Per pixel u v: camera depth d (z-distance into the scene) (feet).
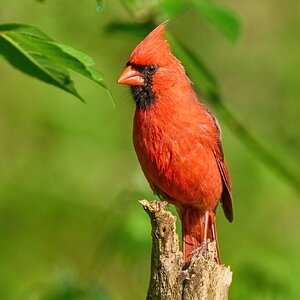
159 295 19.98
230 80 46.16
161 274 20.04
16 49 18.39
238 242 40.91
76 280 27.32
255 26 46.24
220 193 25.71
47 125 43.98
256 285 32.86
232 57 46.21
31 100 44.39
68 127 43.88
